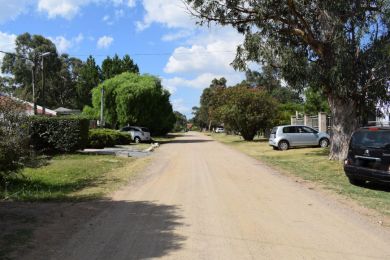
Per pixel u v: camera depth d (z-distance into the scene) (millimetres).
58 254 6316
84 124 24609
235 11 20828
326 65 19359
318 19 19797
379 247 6766
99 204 10180
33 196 10992
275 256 6281
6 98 12477
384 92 19391
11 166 11805
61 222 8250
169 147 36219
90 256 6242
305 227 8008
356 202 10602
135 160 22328
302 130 30703
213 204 10203
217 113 48312
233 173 16656
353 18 18469
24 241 6887
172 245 6805
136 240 7086
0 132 11570
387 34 18688
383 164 12188
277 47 19891
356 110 20391
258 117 43750
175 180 14578
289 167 18969
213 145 39438
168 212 9281
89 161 20250
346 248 6695
